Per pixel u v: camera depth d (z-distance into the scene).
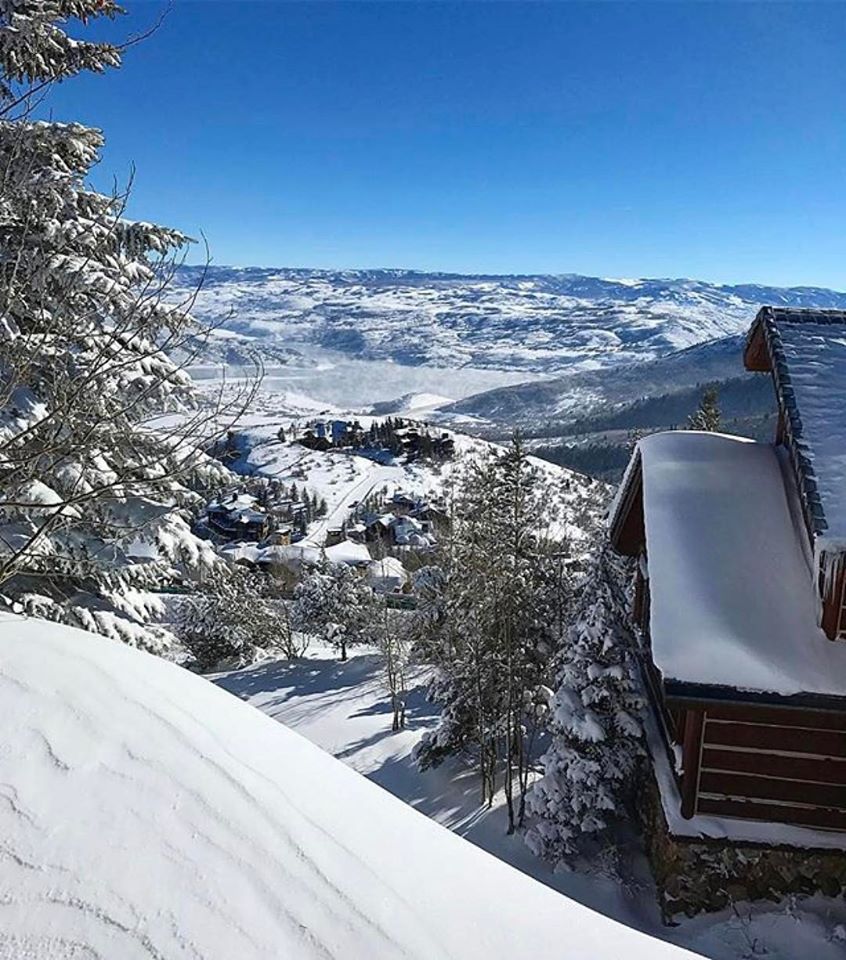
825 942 7.71
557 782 10.64
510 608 15.70
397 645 25.33
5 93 7.21
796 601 8.02
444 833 3.13
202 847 2.33
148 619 8.80
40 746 2.65
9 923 1.95
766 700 7.38
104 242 7.00
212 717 3.23
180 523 8.57
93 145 7.81
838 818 8.20
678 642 7.70
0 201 5.62
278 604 36.91
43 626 3.70
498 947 2.37
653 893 9.41
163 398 6.44
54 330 5.70
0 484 4.75
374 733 21.42
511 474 19.72
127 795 2.49
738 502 9.16
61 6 7.66
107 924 1.98
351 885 2.36
